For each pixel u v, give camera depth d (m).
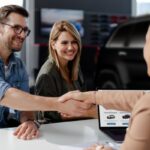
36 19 6.02
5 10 1.99
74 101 1.64
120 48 5.68
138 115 0.84
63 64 2.39
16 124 2.06
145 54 0.89
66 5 6.45
